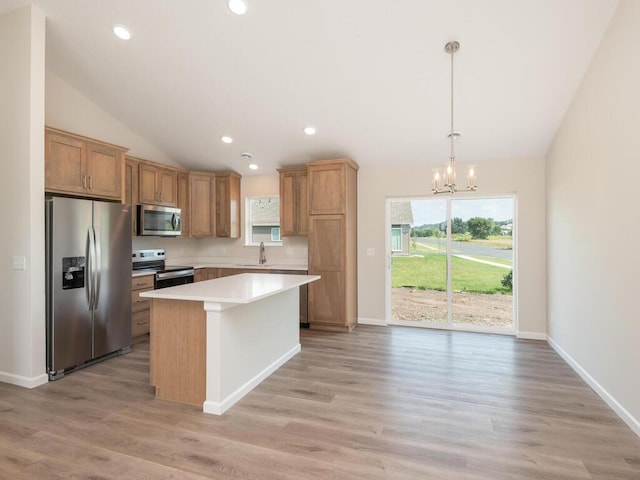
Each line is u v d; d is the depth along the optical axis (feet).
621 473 6.40
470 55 10.34
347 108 13.35
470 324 16.34
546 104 11.97
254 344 10.26
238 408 8.86
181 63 11.85
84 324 11.39
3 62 10.21
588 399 9.37
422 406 8.96
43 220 10.25
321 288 16.38
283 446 7.22
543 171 14.85
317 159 17.48
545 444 7.31
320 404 9.07
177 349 9.16
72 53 11.91
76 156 11.78
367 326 17.17
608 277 9.09
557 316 13.17
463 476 6.33
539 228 14.88
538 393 9.72
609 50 8.95
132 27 10.53
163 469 6.48
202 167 19.25
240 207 20.15
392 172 17.10
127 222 12.94
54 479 6.18
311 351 13.34
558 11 8.85
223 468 6.51
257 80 12.35
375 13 9.39
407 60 10.77
